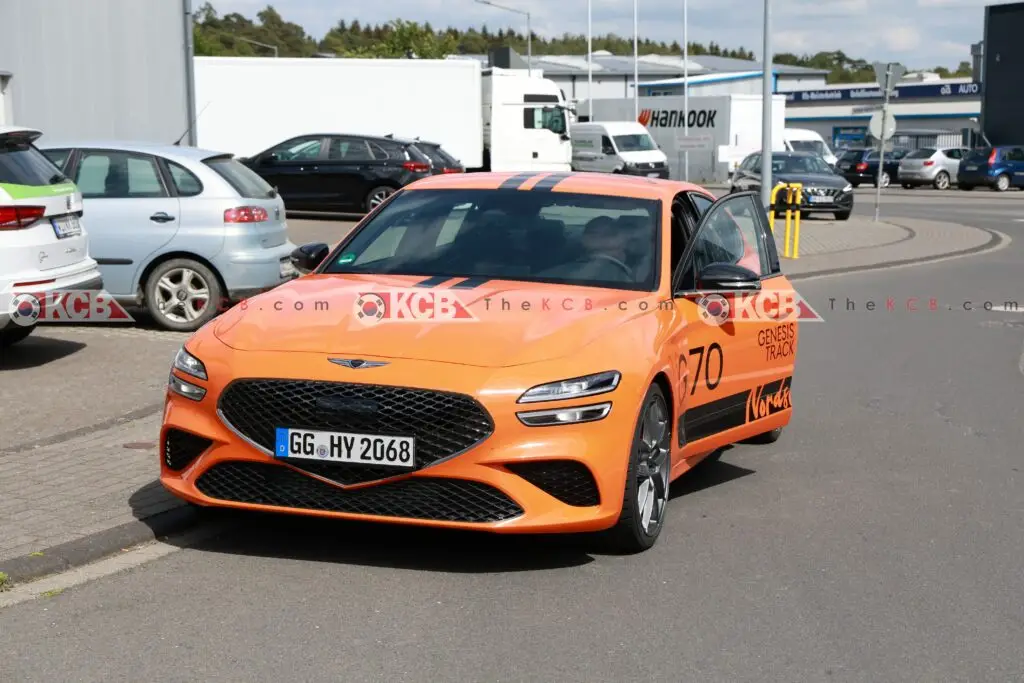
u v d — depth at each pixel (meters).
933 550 5.80
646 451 5.61
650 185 7.00
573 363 5.25
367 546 5.65
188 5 20.77
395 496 5.17
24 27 17.53
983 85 55.91
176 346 11.13
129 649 4.39
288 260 12.75
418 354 5.22
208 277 12.02
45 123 18.02
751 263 7.41
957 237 25.75
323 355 5.25
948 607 5.01
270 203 12.54
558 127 34.56
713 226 7.06
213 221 12.01
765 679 4.23
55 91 18.16
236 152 30.25
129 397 8.79
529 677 4.20
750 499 6.72
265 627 4.62
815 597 5.10
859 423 8.78
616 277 6.21
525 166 34.41
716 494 6.82
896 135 69.38
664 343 5.74
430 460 5.09
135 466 6.81
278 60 30.14
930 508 6.57
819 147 51.66
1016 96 55.16
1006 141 55.72
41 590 5.00
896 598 5.11
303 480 5.23
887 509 6.54
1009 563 5.62
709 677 4.24
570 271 6.24
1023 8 54.41
